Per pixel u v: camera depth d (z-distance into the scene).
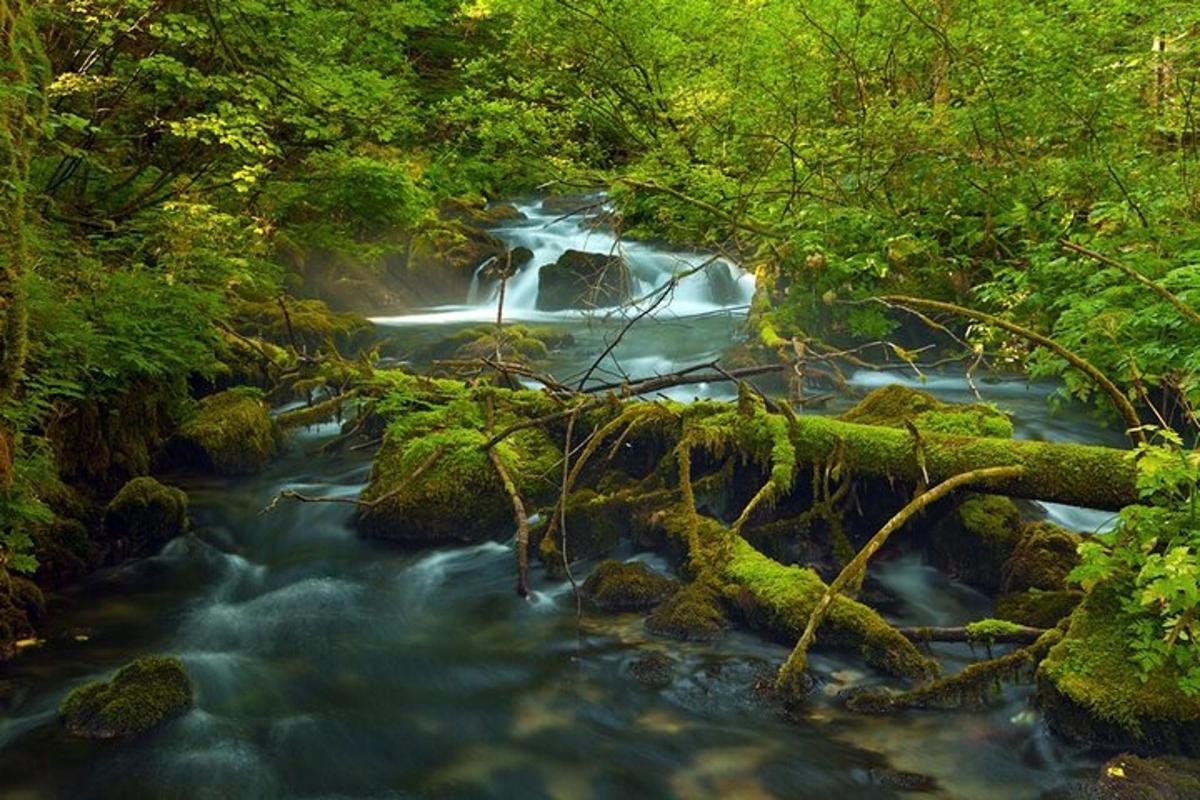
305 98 9.41
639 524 6.55
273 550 6.97
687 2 11.25
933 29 8.84
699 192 10.14
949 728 4.41
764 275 11.34
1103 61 8.11
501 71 13.16
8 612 5.52
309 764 4.34
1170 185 7.55
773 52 10.41
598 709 4.75
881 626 4.97
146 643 5.53
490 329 13.08
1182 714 3.95
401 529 6.96
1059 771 4.04
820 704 4.66
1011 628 4.93
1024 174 8.48
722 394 10.14
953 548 5.98
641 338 13.46
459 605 6.00
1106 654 4.27
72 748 4.40
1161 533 4.31
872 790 4.01
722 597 5.57
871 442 6.10
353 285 15.75
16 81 5.39
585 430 7.48
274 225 11.19
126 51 9.34
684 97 10.67
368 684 5.08
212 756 4.37
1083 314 6.05
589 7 11.65
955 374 10.59
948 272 9.00
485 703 4.86
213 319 9.02
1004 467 5.46
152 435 8.28
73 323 6.63
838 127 10.32
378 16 10.63
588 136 12.59
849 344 10.57
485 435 7.42
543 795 4.11
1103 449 5.35
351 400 9.23
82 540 6.47
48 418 6.73
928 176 9.08
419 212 11.97
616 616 5.73
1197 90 8.31
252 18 9.32
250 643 5.55
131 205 9.41
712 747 4.38
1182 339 5.64
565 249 18.39
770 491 6.03
